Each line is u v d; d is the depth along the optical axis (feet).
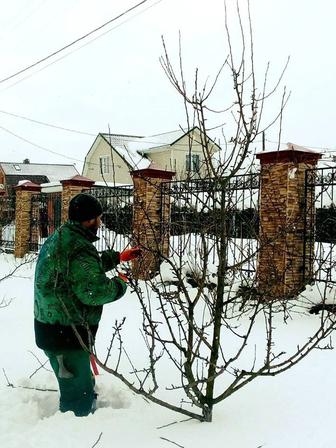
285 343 16.57
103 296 10.07
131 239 11.46
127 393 11.71
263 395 11.43
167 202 29.40
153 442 8.98
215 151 11.00
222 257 10.01
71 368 10.47
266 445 8.79
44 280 10.21
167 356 15.16
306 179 22.31
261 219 22.66
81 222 10.59
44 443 9.07
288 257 21.49
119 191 32.24
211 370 9.84
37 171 159.63
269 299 12.07
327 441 8.97
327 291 20.33
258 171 23.56
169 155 99.50
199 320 19.84
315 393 11.55
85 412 10.55
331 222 21.62
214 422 9.80
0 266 42.42
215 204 10.26
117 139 111.86
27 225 46.52
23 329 18.90
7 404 11.22
